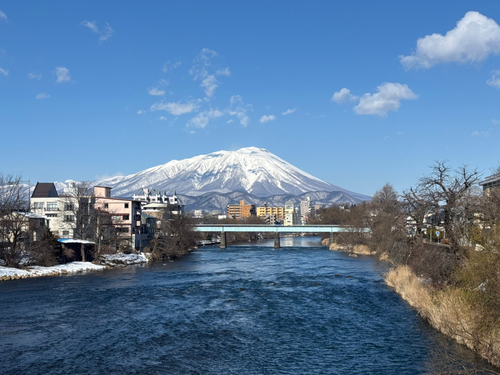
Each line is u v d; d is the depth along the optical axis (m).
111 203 140.25
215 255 152.88
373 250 147.38
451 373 34.38
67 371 37.38
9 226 94.12
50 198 138.00
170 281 85.81
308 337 46.75
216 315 56.72
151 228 164.00
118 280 86.81
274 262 124.44
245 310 59.59
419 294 57.75
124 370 37.66
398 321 51.84
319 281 85.31
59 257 106.50
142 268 109.62
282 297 68.75
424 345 42.34
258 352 42.19
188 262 126.31
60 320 53.75
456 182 61.88
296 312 58.22
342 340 45.38
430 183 63.06
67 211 133.00
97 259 112.00
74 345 44.06
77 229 122.94
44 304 62.81
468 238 57.19
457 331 41.44
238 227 199.12
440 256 60.50
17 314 56.69
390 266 106.81
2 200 105.69
